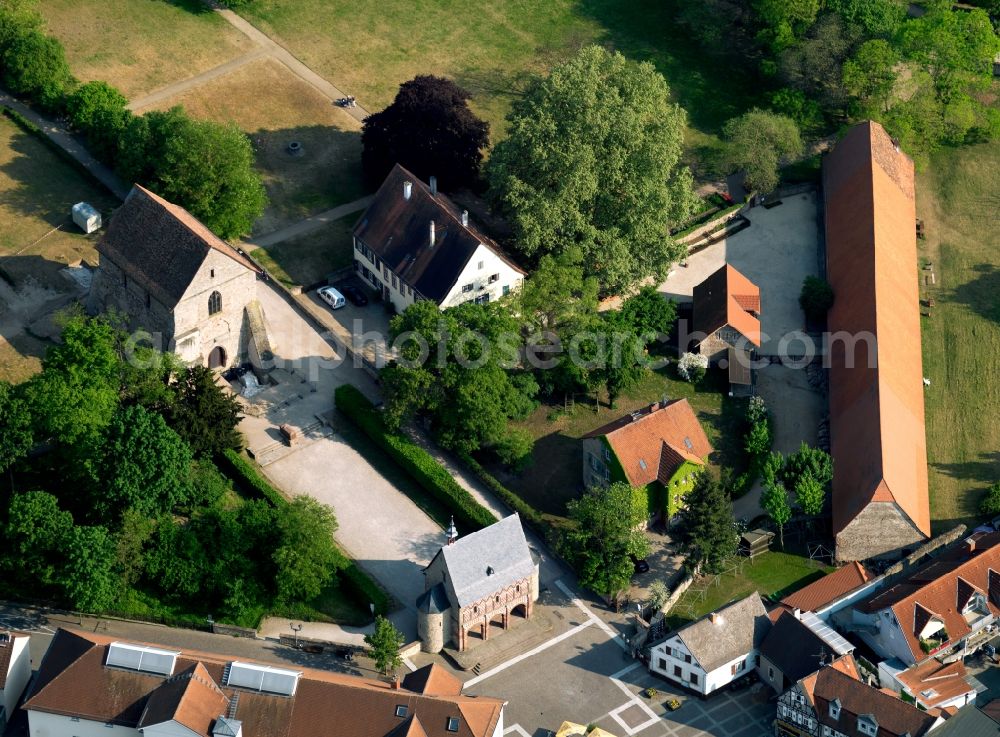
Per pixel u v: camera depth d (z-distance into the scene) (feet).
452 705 599.98
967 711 626.23
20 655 634.84
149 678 610.65
